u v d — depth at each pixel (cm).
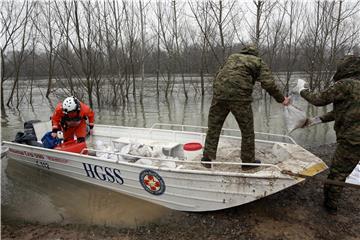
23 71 1861
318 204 412
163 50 1714
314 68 1447
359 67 354
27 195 482
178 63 1836
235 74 369
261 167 409
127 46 1514
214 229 371
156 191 420
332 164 378
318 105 369
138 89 1941
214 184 375
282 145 461
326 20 1316
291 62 1552
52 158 532
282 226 368
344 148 357
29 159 586
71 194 479
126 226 387
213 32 1398
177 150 515
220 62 1413
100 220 402
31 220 409
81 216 414
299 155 411
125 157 479
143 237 362
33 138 614
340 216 384
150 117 1099
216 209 389
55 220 407
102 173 470
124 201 451
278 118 1011
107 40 1374
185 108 1273
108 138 662
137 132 626
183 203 406
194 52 1753
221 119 403
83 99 1413
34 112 1227
